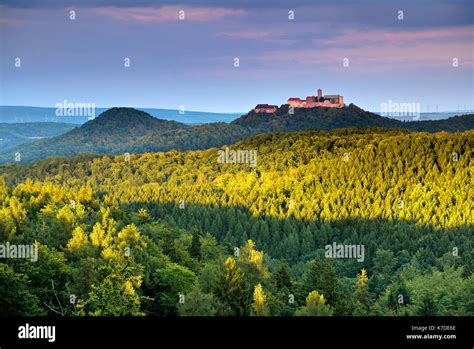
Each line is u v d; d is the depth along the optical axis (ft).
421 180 607.37
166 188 617.62
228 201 608.60
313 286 242.17
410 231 492.13
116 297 163.12
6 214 286.25
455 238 462.19
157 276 225.56
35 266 199.11
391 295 266.16
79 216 341.62
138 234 270.26
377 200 570.87
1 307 171.22
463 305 228.22
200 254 332.39
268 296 213.25
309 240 478.18
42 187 458.09
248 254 272.31
